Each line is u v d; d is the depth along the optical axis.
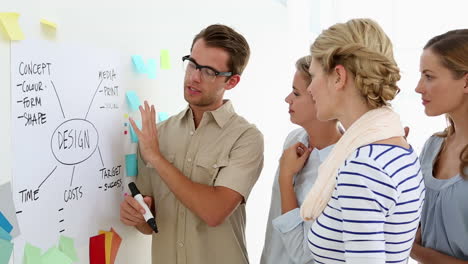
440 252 1.22
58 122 1.12
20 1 1.00
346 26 0.90
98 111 1.25
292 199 1.24
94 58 1.22
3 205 0.98
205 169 1.34
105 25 1.26
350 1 2.87
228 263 1.38
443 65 1.13
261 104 2.31
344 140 0.90
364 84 0.86
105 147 1.28
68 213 1.16
